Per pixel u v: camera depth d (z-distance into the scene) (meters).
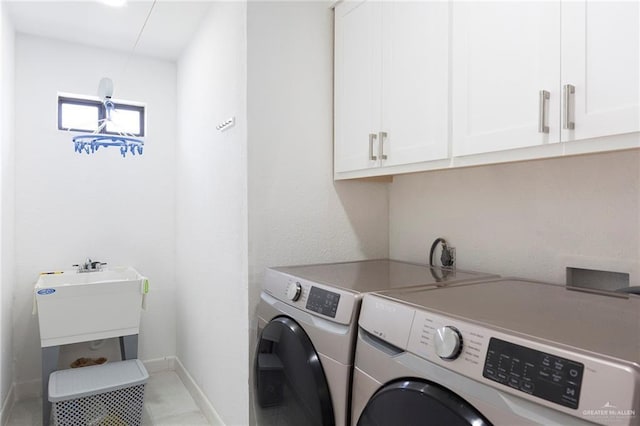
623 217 1.24
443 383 0.82
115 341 3.03
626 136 0.94
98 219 3.02
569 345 0.66
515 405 0.69
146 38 2.87
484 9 1.26
